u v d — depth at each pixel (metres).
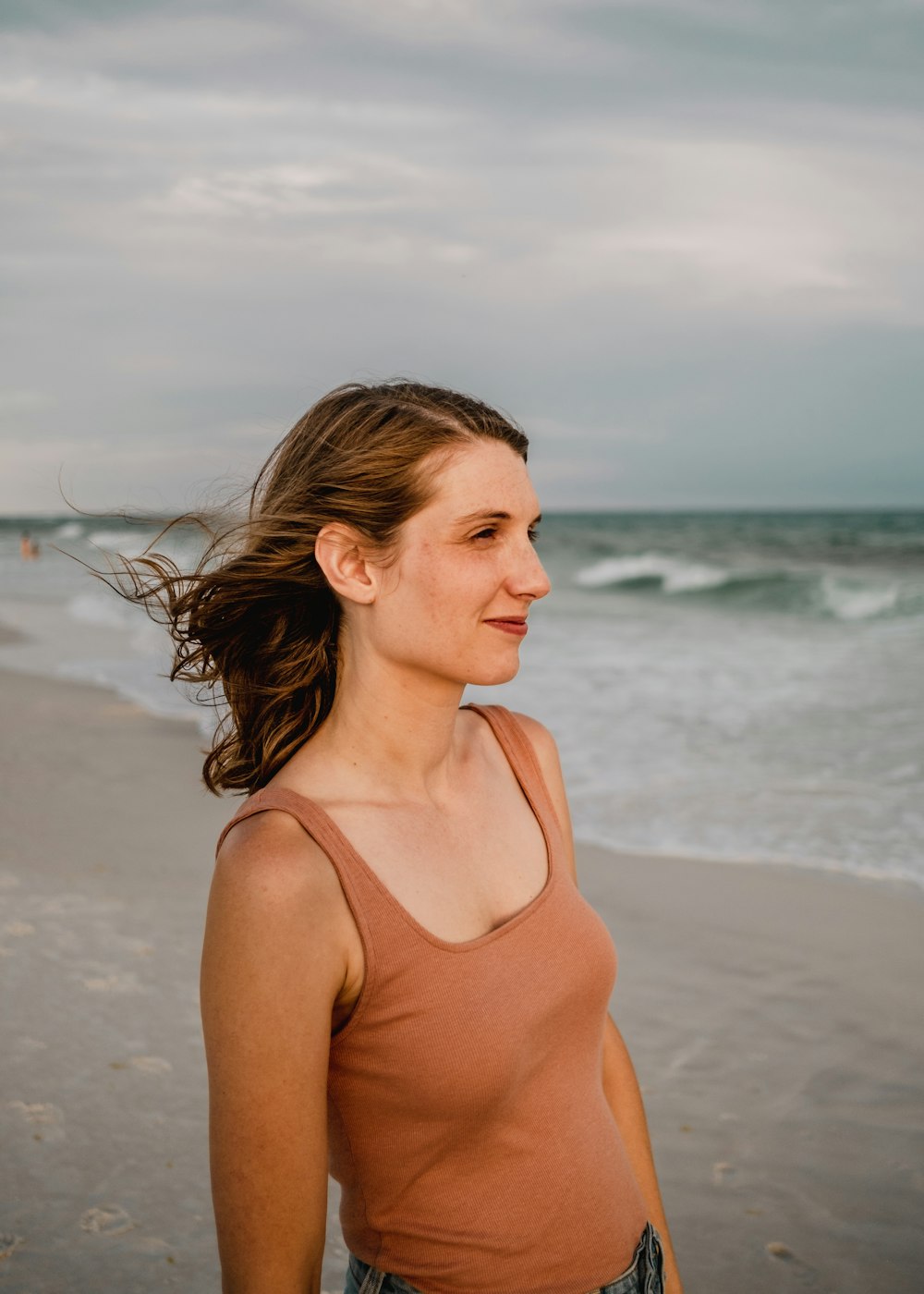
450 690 1.39
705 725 9.71
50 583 30.53
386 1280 1.31
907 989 4.62
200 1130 3.46
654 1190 1.62
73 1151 3.34
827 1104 3.79
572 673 12.87
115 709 10.94
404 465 1.32
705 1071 4.01
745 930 5.24
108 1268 2.83
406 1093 1.25
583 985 1.37
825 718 9.96
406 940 1.24
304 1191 1.18
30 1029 4.10
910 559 35.44
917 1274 2.97
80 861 6.10
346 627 1.42
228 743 1.57
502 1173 1.29
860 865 6.05
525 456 1.43
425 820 1.37
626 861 6.19
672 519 110.88
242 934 1.18
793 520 94.75
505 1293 1.29
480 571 1.32
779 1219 3.20
